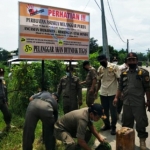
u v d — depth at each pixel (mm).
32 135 4383
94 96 6734
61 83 6371
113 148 5156
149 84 4848
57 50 5508
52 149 4473
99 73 6348
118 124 6957
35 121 4387
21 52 5027
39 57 5254
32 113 4375
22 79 8750
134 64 4934
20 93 8648
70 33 5691
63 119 4168
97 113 3846
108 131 6289
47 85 9016
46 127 4406
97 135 4156
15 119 7527
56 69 10703
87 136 4324
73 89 6227
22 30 5016
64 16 5570
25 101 8594
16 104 8594
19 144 5516
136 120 4902
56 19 5441
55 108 4559
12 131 6453
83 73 17766
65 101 6250
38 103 4418
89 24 6023
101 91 6293
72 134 4180
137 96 4883
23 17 5016
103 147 4047
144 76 4855
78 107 6453
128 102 4969
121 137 4195
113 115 6004
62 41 5574
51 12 5355
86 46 6000
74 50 5793
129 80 4973
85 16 5930
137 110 4883
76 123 3982
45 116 4324
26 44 5078
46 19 5289
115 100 5309
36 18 5164
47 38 5340
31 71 8945
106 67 6195
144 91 4945
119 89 5250
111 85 6133
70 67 6168
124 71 5125
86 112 3953
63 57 5617
